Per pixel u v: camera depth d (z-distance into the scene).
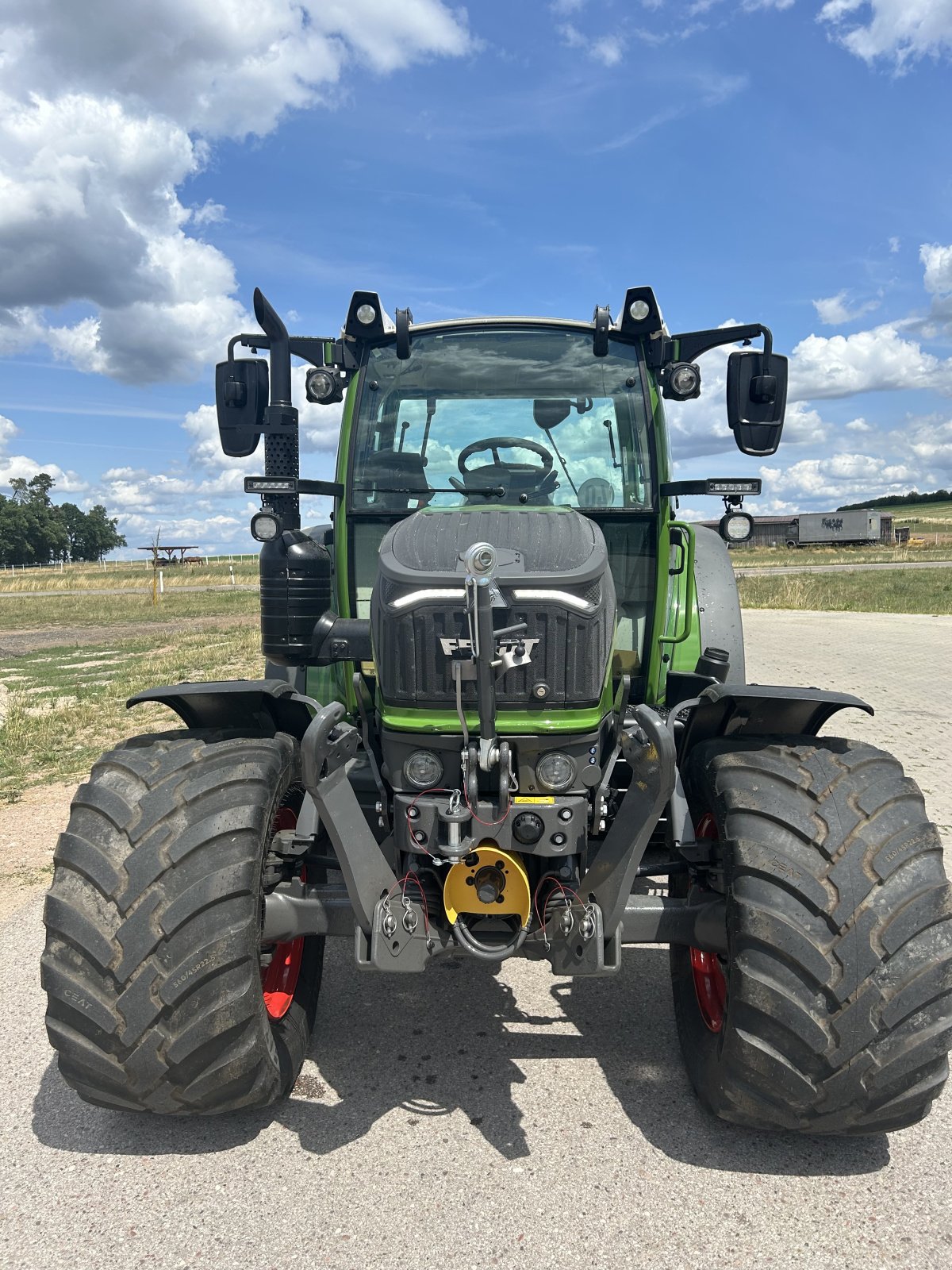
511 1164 2.71
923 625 17.98
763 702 3.01
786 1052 2.48
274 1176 2.67
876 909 2.48
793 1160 2.74
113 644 18.94
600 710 2.84
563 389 3.91
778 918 2.50
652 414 3.85
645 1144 2.81
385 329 3.84
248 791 2.68
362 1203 2.55
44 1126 2.93
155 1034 2.48
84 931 2.51
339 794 2.72
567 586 2.73
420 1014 3.70
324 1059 3.34
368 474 3.88
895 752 7.85
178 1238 2.42
